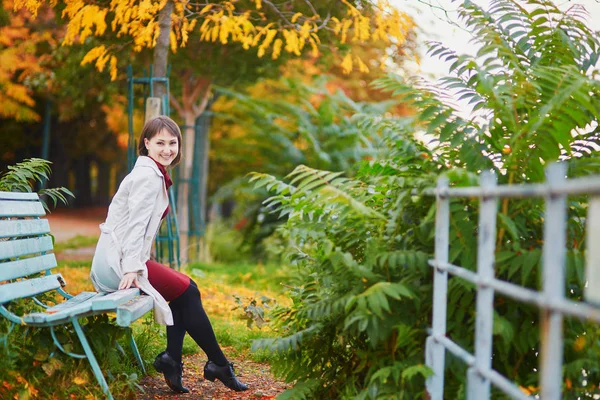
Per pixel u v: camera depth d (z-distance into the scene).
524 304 3.47
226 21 7.03
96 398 3.84
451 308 3.52
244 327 6.66
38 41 14.27
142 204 4.36
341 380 4.01
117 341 4.88
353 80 17.70
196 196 13.72
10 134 23.34
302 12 8.89
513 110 3.67
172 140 4.61
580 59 4.04
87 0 7.22
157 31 6.96
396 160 4.00
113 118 18.45
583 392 3.19
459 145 3.76
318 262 4.18
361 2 7.94
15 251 4.22
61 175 30.00
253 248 15.49
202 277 9.96
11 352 3.87
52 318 3.76
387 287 3.31
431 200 3.61
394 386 3.50
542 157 3.65
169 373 4.53
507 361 3.54
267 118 15.74
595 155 3.89
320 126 15.38
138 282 4.34
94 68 12.01
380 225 3.82
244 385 4.64
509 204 3.51
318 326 4.02
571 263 3.26
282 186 4.12
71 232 20.22
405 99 3.82
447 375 3.53
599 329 3.29
